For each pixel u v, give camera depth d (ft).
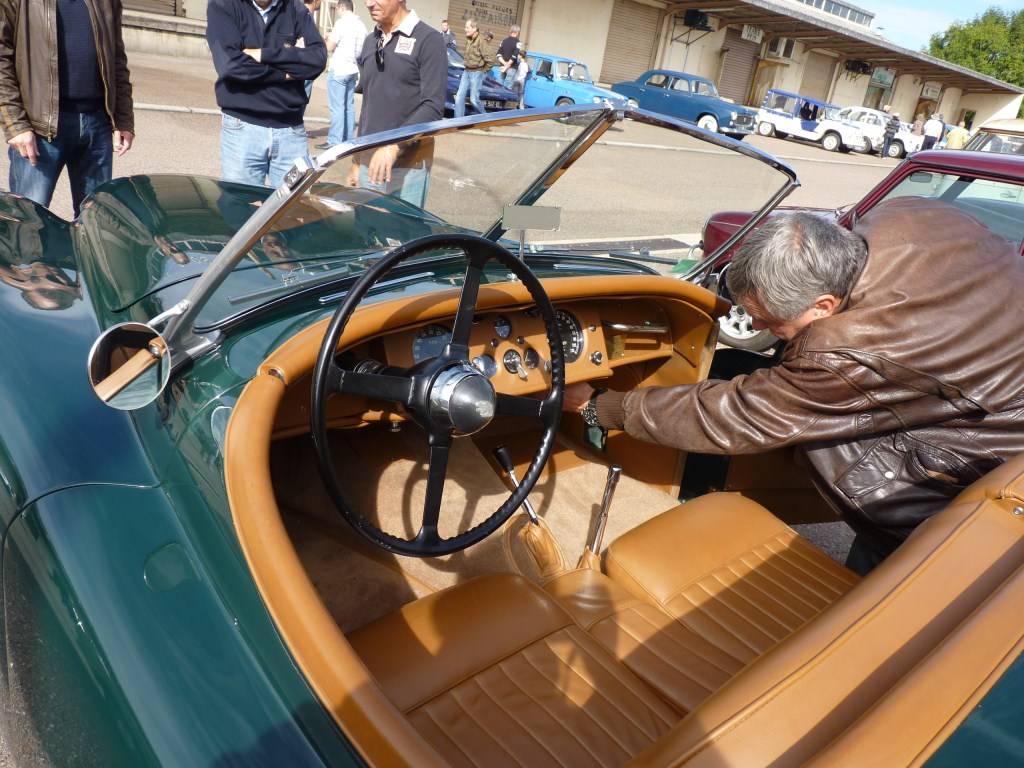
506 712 4.28
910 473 5.94
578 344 7.21
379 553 6.51
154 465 4.02
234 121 12.28
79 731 3.10
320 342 4.70
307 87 12.80
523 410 5.56
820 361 5.59
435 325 6.06
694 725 2.52
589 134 5.71
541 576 6.33
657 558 5.91
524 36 63.72
